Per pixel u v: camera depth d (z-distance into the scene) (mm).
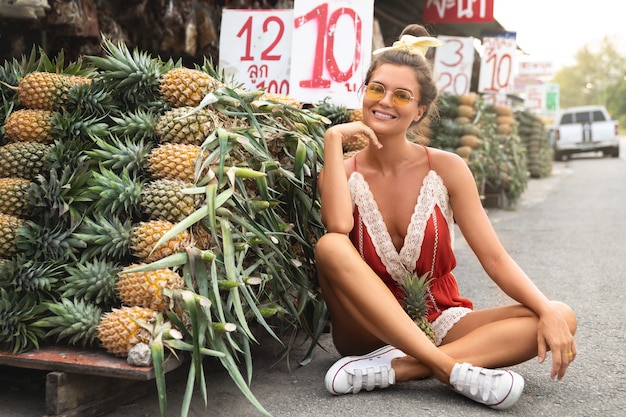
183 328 2576
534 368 3291
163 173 2854
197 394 2957
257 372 3273
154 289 2549
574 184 15836
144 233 2668
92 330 2590
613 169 21078
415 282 2967
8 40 4977
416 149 3131
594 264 6148
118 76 3102
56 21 4656
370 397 2848
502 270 2975
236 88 3508
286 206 3324
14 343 2623
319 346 3434
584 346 3643
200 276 2668
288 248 3211
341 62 4664
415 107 3045
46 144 3102
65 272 2816
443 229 3066
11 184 2896
